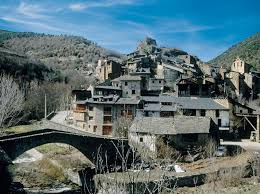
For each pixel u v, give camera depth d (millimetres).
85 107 72312
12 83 71125
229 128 63625
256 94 108500
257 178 40844
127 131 49531
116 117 67312
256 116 63344
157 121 49781
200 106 63531
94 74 148500
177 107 63688
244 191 35969
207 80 91125
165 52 146750
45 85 100500
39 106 90125
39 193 40094
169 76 98625
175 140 48125
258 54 169125
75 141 44562
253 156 46156
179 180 37812
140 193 21906
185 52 154625
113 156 45875
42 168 49562
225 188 37312
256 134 61906
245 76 109438
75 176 45031
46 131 47062
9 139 38875
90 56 188375
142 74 94375
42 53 193375
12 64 103375
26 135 44438
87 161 51594
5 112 51000
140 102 67125
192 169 42812
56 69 133000
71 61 178125
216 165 43469
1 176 36594
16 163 51281
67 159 51531
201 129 49844
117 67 112250
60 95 97062
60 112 91688
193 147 49188
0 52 110625
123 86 84312
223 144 55812
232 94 102062
